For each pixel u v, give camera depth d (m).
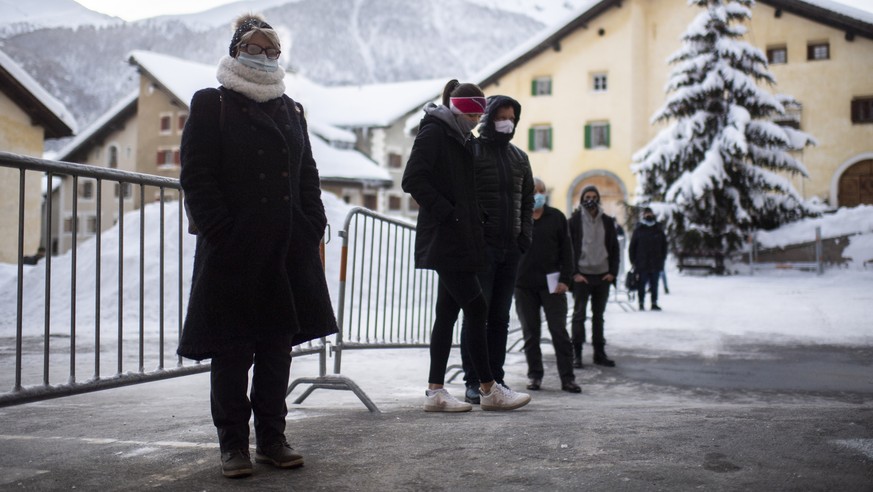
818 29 36.78
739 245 26.97
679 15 39.09
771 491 2.77
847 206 36.47
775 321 13.00
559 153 40.88
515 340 10.76
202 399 6.04
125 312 13.44
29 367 7.90
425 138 4.80
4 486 3.01
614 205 40.00
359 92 61.28
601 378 7.82
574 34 40.56
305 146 3.53
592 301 8.77
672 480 2.92
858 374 8.00
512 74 41.84
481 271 4.87
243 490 2.97
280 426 3.38
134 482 3.08
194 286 3.31
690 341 10.73
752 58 28.09
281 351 3.43
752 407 4.89
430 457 3.37
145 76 52.22
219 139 3.29
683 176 27.47
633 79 39.41
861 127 36.25
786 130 28.36
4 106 31.59
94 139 54.47
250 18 3.44
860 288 19.12
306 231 3.44
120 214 4.26
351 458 3.40
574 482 2.93
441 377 5.00
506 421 4.21
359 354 9.34
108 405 5.59
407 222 7.17
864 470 3.01
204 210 3.20
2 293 14.16
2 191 25.44
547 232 7.01
